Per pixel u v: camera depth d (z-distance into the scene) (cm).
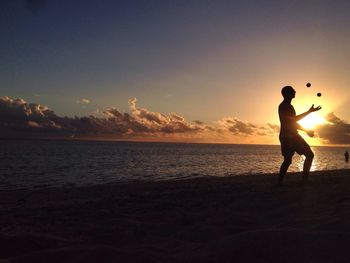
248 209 550
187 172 2988
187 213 562
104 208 671
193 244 368
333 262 281
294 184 851
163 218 534
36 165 4072
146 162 4903
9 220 578
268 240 320
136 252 321
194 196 762
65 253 322
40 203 883
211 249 325
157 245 382
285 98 836
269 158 7106
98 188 1168
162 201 715
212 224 455
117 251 320
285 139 829
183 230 437
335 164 4675
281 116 834
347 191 645
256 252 306
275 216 487
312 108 817
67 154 8019
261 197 645
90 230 469
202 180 1288
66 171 3161
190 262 304
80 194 1027
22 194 1070
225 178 1342
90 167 3738
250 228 429
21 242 369
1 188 1759
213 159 6206
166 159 5975
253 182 1039
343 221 367
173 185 1137
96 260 305
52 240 382
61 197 985
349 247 297
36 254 321
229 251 312
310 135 832
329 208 496
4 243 367
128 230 458
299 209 512
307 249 302
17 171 3158
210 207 607
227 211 545
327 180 934
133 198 789
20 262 310
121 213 603
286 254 299
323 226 360
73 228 495
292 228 367
